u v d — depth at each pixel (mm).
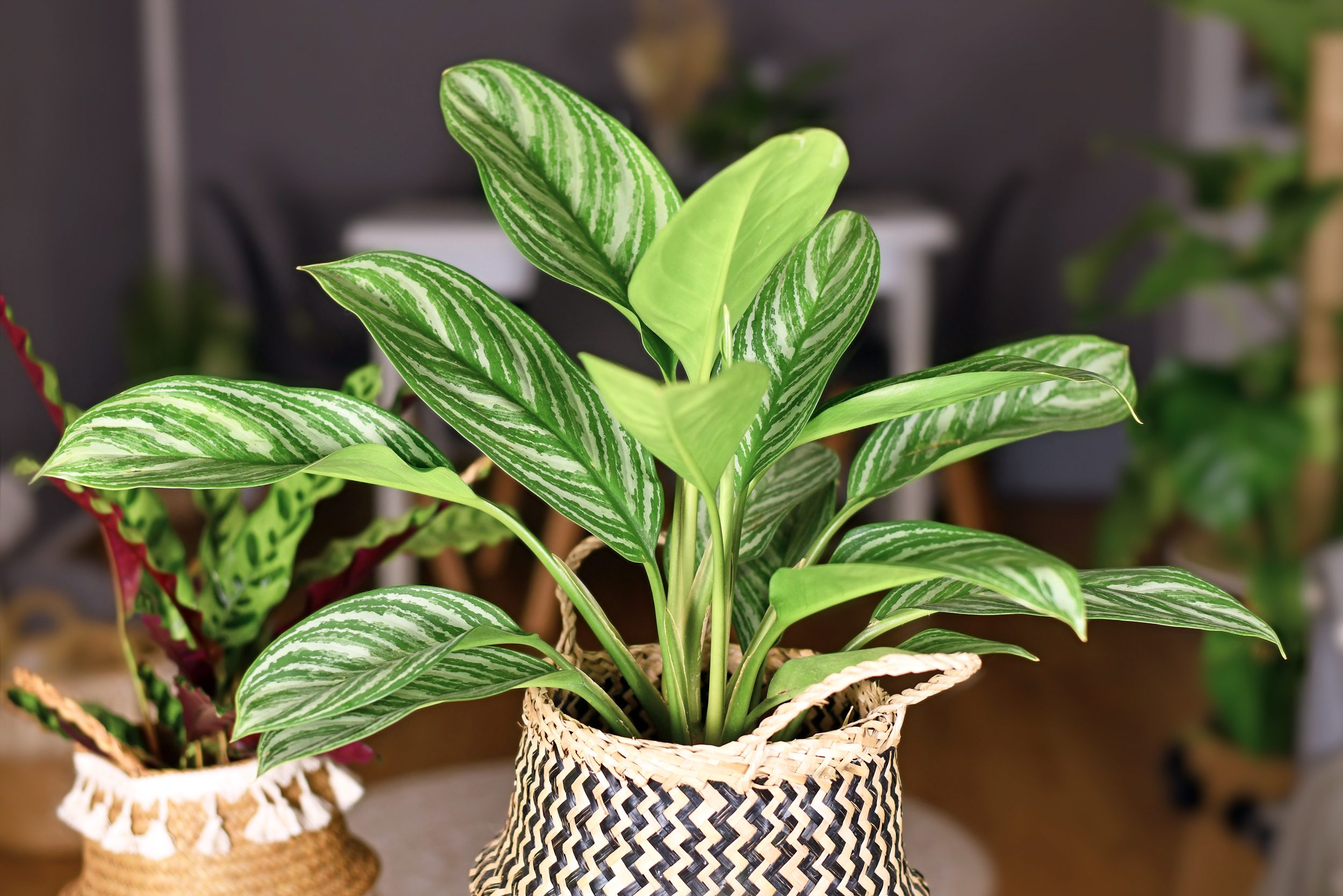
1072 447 3686
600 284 445
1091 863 1654
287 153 3992
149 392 447
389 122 3982
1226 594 461
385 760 1770
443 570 2701
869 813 448
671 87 3842
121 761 551
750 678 469
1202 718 2016
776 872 430
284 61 3951
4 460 2662
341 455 410
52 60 3045
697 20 3850
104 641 1552
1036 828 1753
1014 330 3842
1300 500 1369
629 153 453
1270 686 1363
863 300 505
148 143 3832
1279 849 1009
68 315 3102
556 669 474
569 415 472
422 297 473
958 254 3850
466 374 465
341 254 4008
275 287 3076
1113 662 2340
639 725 544
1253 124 3480
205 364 3371
